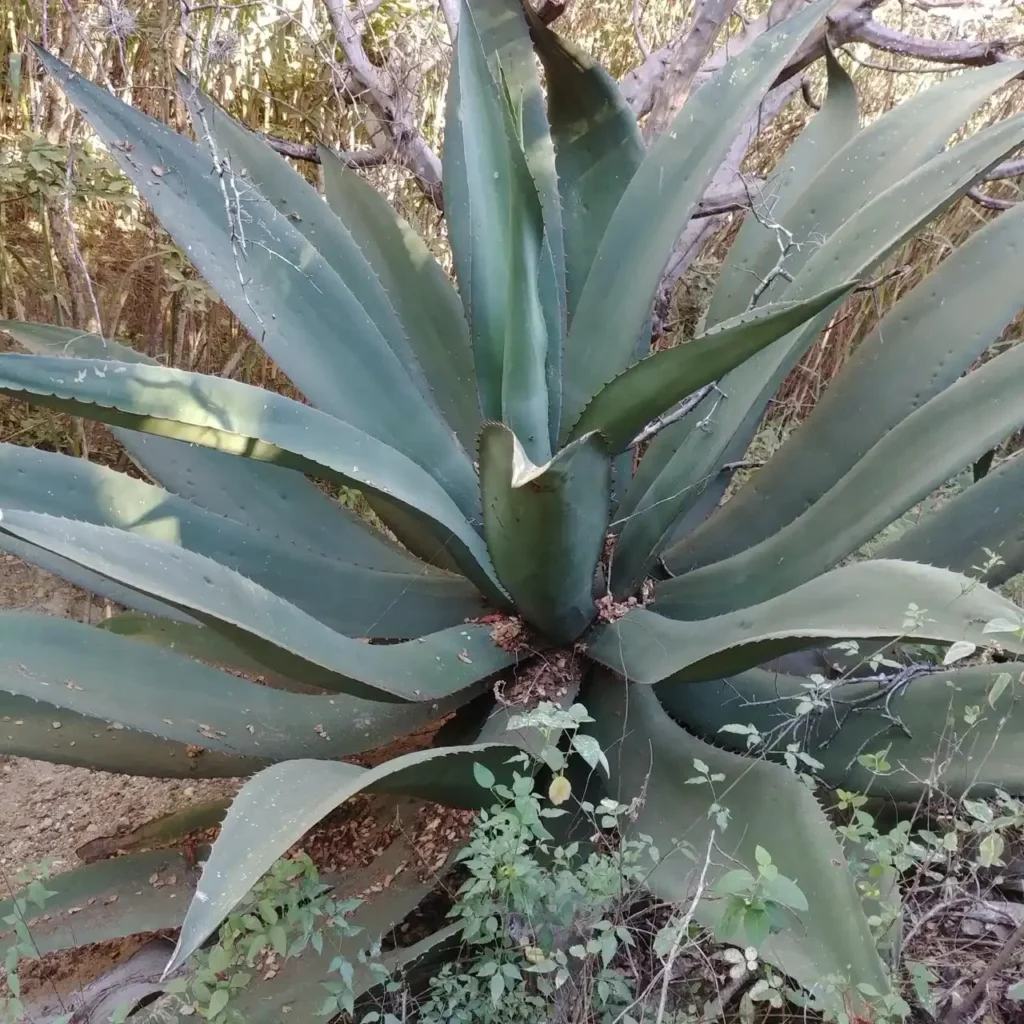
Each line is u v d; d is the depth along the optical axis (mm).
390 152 2150
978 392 1429
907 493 1423
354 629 1634
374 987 1195
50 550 950
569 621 1471
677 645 1352
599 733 1407
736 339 1131
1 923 1254
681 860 1129
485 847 1018
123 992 1301
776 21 2062
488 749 1066
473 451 1942
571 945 1129
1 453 1428
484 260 1602
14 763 2119
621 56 3236
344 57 2287
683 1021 1027
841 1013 833
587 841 1290
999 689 1086
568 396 1798
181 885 1427
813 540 1521
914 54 1976
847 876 949
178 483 1779
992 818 1059
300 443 1249
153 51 2320
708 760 1271
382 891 1365
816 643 1046
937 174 1363
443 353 1990
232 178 1458
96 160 2225
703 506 1918
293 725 1374
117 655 1310
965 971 1173
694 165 1679
